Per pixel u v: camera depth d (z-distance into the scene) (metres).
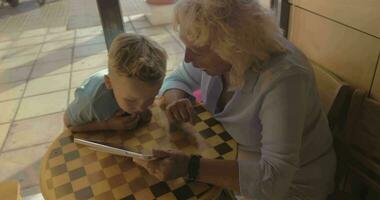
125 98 0.93
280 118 0.81
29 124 2.22
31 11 4.35
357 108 1.07
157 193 0.81
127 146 0.96
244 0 0.80
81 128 1.04
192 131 1.03
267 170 0.81
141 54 0.90
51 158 0.94
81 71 2.85
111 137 1.02
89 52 3.16
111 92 1.03
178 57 2.52
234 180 0.81
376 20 1.02
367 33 1.06
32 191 1.65
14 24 3.99
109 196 0.80
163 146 0.97
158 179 0.84
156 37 3.04
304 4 1.34
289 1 1.44
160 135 1.02
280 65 0.83
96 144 0.94
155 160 0.82
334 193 1.16
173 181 0.84
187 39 0.84
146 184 0.83
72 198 0.80
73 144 1.00
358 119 1.09
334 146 1.18
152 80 0.89
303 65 0.87
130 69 0.86
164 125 1.06
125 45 0.90
